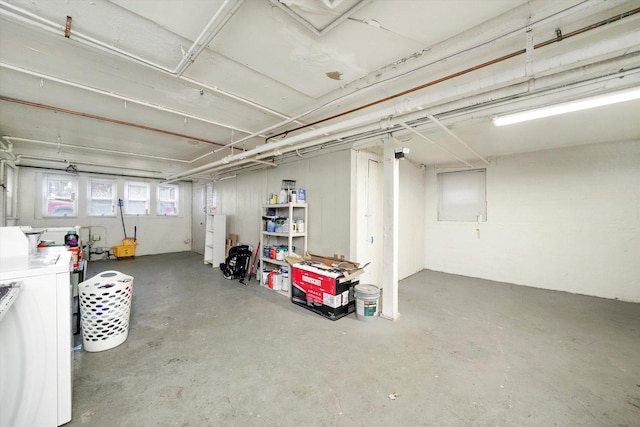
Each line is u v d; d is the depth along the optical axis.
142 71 2.21
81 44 1.77
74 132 3.85
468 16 1.58
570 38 1.76
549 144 4.16
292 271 3.76
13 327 1.38
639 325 2.99
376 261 4.31
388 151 3.20
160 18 1.59
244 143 4.43
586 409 1.71
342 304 3.21
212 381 1.98
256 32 1.73
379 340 2.62
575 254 4.24
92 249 6.74
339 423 1.59
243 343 2.55
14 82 2.40
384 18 1.59
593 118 3.01
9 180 5.17
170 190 8.27
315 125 3.50
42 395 1.47
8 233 1.83
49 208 6.21
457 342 2.58
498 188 5.00
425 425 1.58
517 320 3.11
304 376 2.04
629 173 3.86
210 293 4.14
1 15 1.44
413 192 5.49
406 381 1.99
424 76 2.27
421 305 3.62
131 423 1.58
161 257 7.34
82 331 2.38
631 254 3.84
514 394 1.85
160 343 2.54
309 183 4.33
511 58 2.00
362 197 3.98
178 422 1.59
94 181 6.87
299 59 2.03
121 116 3.23
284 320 3.11
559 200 4.39
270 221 4.56
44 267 1.51
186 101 2.78
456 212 5.59
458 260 5.49
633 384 1.96
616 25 1.56
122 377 2.01
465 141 4.02
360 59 2.03
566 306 3.60
